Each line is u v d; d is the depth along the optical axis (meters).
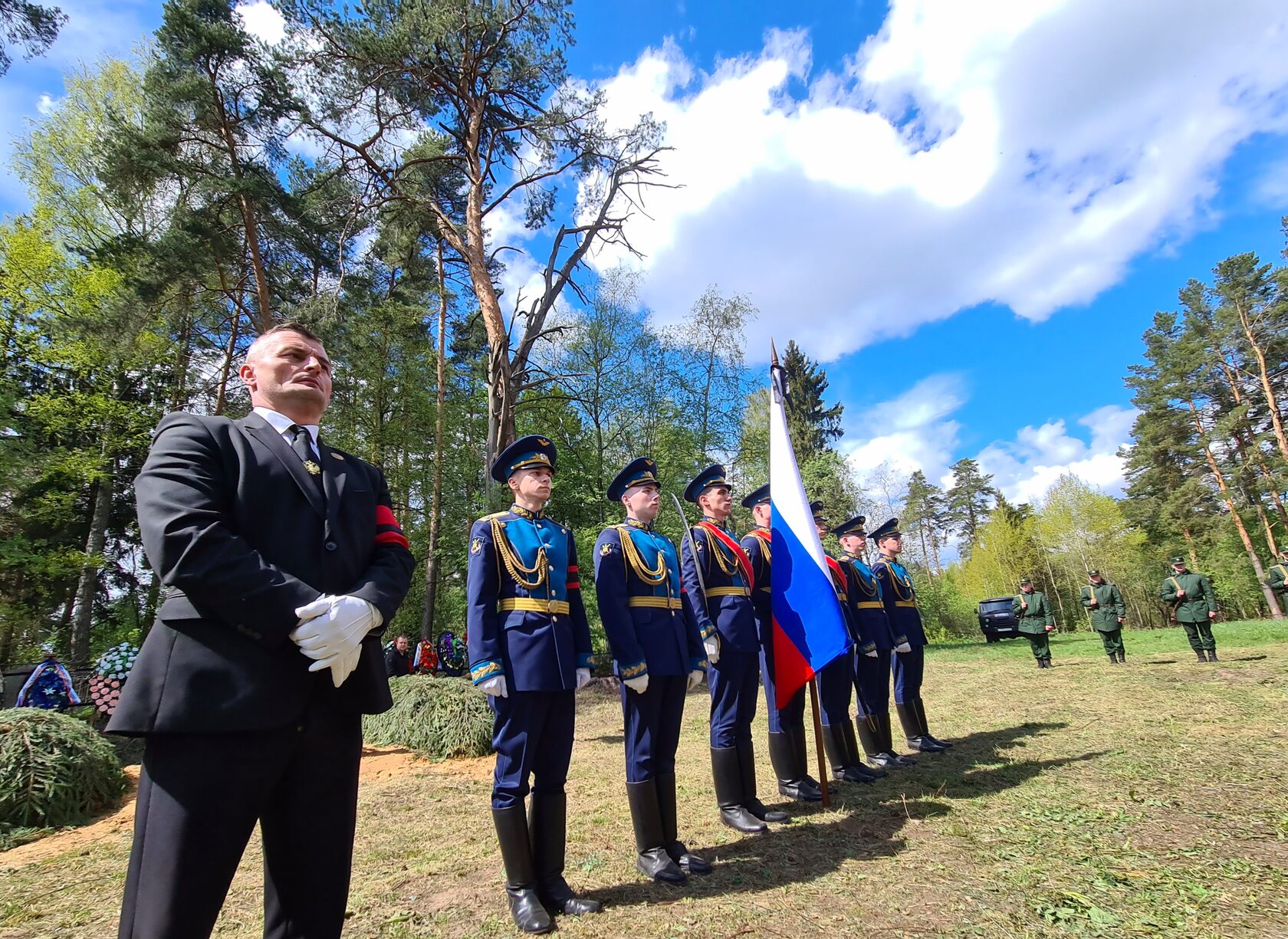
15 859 4.43
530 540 3.34
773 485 4.83
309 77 13.32
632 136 14.63
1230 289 30.20
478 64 13.66
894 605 6.14
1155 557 35.81
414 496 20.78
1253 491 29.72
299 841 1.69
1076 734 5.88
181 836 1.47
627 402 17.52
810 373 37.22
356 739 1.83
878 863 3.28
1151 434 33.66
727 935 2.64
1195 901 2.66
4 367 15.70
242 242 15.98
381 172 14.23
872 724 5.55
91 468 15.80
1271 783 4.02
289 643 1.63
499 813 3.00
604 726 9.39
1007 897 2.81
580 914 2.91
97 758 5.70
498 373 13.08
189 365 19.03
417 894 3.29
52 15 9.70
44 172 17.50
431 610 17.59
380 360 18.72
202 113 13.83
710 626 3.98
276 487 1.79
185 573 1.48
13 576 15.98
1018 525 48.78
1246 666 9.26
